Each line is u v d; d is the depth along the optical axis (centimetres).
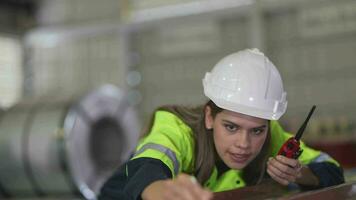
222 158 148
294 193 128
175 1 659
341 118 538
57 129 461
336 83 559
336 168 168
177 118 155
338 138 523
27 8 754
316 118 561
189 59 653
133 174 130
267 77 150
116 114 516
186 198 89
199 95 646
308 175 159
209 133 152
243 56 154
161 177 117
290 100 582
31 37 752
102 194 188
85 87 714
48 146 461
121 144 522
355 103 548
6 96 725
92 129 487
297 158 150
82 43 721
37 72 752
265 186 143
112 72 696
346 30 554
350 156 483
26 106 493
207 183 161
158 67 673
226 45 627
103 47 705
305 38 576
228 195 124
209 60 640
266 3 591
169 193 93
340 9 556
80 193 478
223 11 619
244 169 167
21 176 479
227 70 152
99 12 707
